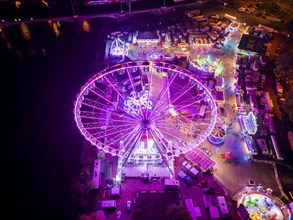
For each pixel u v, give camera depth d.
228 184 85.88
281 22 131.00
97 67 112.38
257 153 91.06
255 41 117.88
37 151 93.62
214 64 111.81
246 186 85.62
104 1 130.50
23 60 117.12
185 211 74.25
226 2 139.00
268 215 79.94
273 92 107.12
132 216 78.69
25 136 96.62
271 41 122.94
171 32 125.00
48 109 103.25
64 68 114.44
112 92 103.00
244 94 106.31
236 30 126.69
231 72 112.56
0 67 114.62
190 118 96.69
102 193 83.56
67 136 96.69
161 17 132.00
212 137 93.44
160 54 116.56
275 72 111.69
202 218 79.44
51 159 91.88
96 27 128.75
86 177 85.94
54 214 81.62
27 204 83.38
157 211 77.19
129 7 126.19
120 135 92.56
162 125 95.38
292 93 99.69
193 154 88.81
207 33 123.75
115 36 123.00
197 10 133.25
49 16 123.31
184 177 85.69
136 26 128.50
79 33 126.50
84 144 92.69
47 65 115.25
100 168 86.88
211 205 80.81
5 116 101.38
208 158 88.00
